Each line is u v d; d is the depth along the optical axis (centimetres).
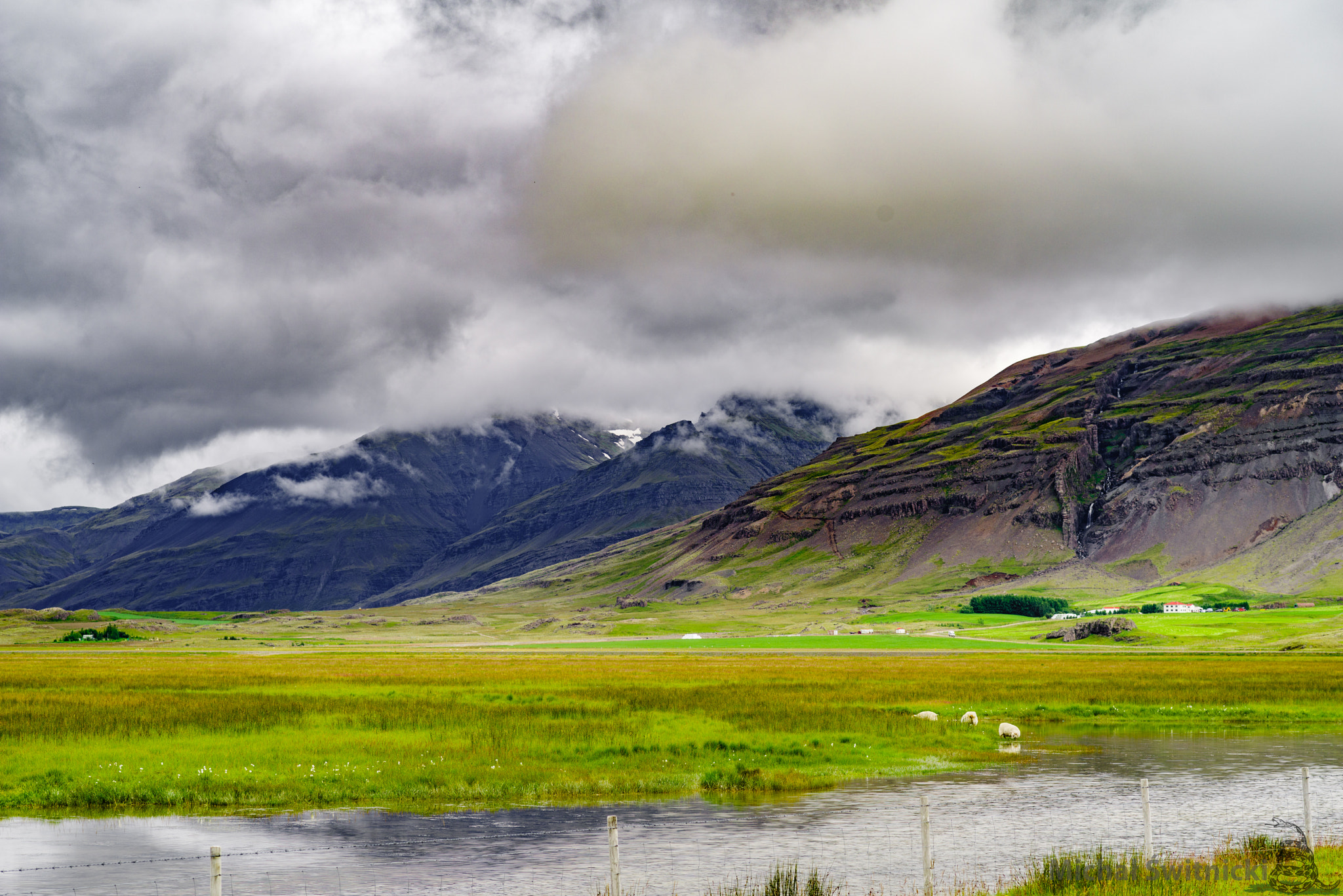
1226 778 4888
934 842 3588
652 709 7100
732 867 3241
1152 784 4738
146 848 3494
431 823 3875
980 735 6350
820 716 6669
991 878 3086
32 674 11325
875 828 3809
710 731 5969
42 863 3303
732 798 4369
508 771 4719
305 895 2978
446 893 2997
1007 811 4106
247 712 6538
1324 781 4800
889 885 3022
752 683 9662
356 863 3325
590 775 4678
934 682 9838
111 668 13088
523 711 6831
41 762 4722
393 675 11088
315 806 4159
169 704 7131
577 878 3130
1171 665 12769
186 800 4194
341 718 6316
